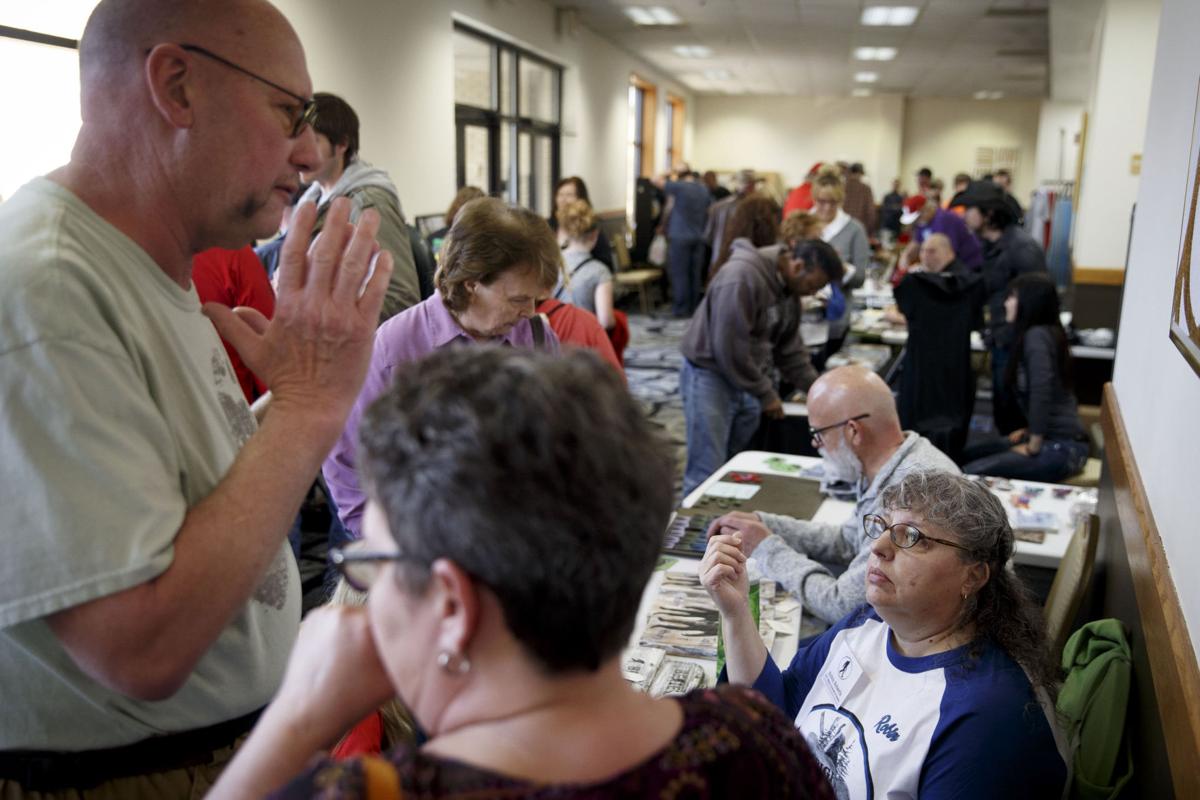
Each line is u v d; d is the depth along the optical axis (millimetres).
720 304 3812
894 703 1535
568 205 4273
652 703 635
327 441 974
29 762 1000
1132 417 2514
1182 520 1586
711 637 1959
